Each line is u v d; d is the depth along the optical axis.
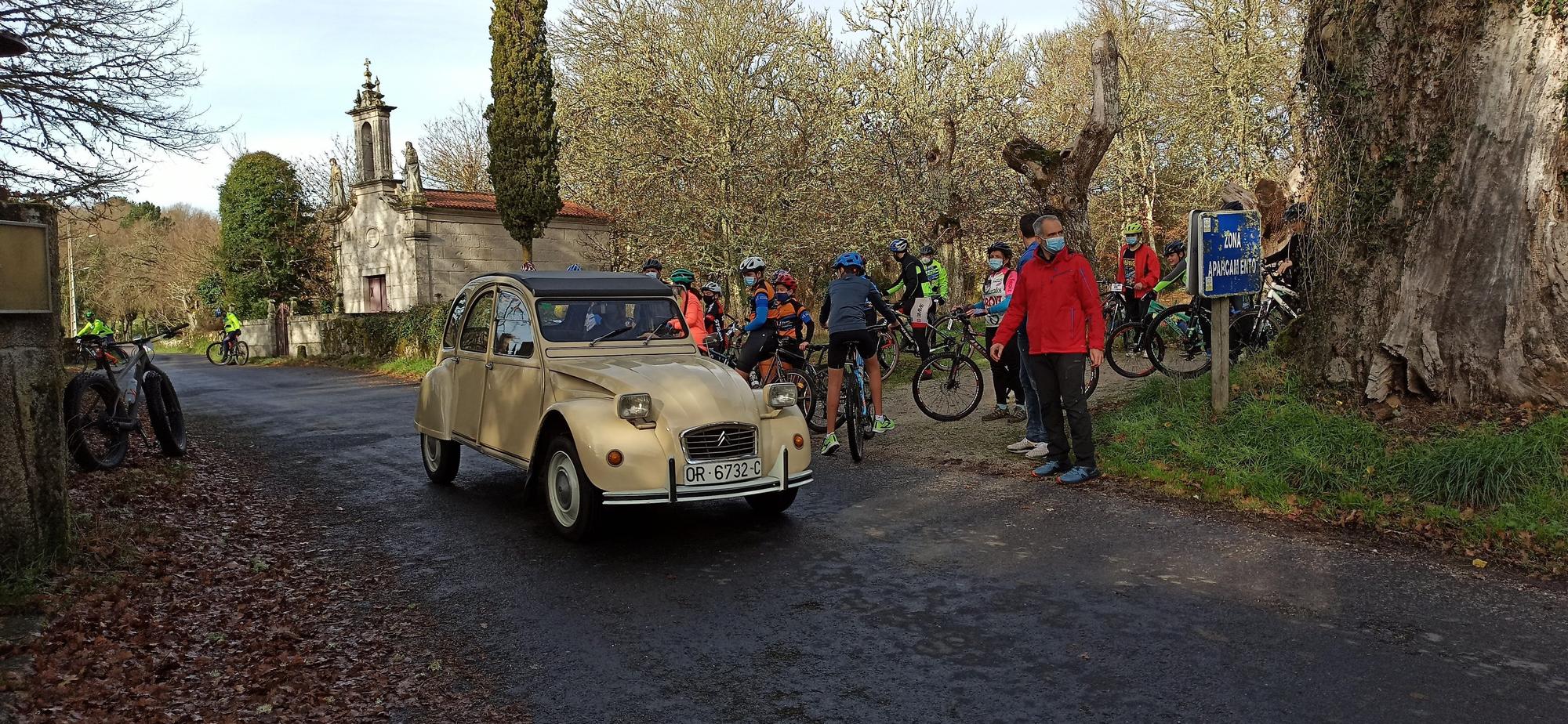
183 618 4.75
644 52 25.05
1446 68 6.89
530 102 22.91
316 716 3.64
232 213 39.78
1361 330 7.32
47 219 5.18
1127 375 10.95
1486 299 6.66
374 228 29.66
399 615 4.79
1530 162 6.52
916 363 14.97
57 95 11.59
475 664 4.12
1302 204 9.66
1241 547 5.57
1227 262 7.80
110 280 56.62
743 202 23.59
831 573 5.28
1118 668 3.91
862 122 24.02
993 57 25.44
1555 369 6.39
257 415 14.07
